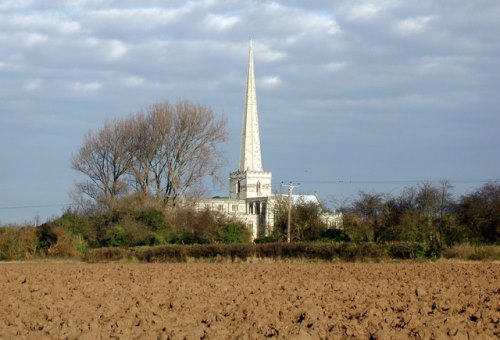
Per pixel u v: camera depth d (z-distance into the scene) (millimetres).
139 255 75188
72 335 24766
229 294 36875
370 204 85938
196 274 51281
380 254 68438
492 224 77875
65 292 38438
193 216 95500
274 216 100625
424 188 96500
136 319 28234
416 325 26562
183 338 24000
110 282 45156
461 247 71312
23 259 80375
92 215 99188
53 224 87250
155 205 98250
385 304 32750
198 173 110000
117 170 108438
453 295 36312
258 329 26109
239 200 145750
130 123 108312
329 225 93188
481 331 25578
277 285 42156
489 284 42562
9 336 24766
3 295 37062
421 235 77062
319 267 57594
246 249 72062
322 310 30703
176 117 108750
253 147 151750
